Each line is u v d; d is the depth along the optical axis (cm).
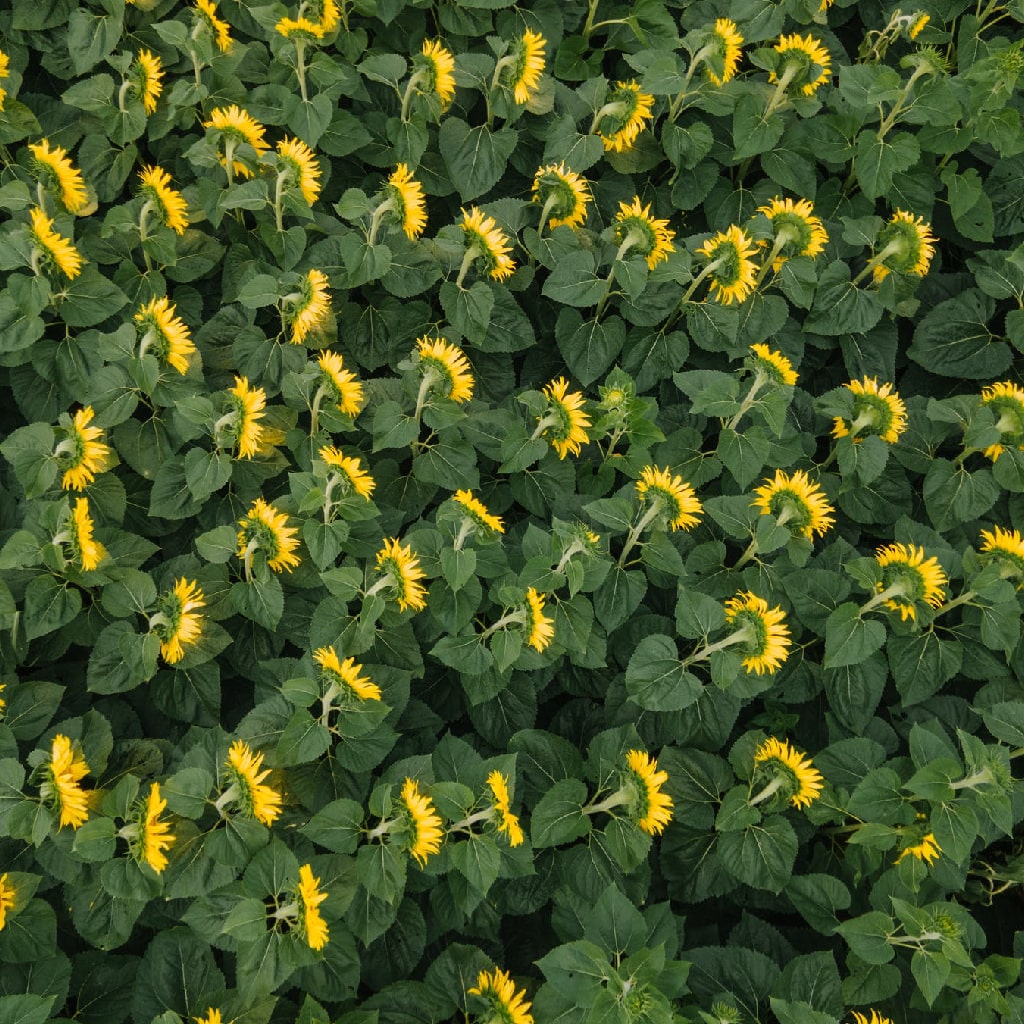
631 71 527
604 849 427
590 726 448
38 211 453
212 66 486
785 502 447
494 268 461
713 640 441
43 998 397
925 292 509
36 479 430
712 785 436
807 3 519
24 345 451
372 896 411
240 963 397
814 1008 415
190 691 433
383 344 476
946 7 540
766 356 457
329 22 488
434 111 484
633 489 460
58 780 399
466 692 438
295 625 443
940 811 422
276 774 422
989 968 420
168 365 451
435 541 443
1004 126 505
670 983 401
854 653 443
